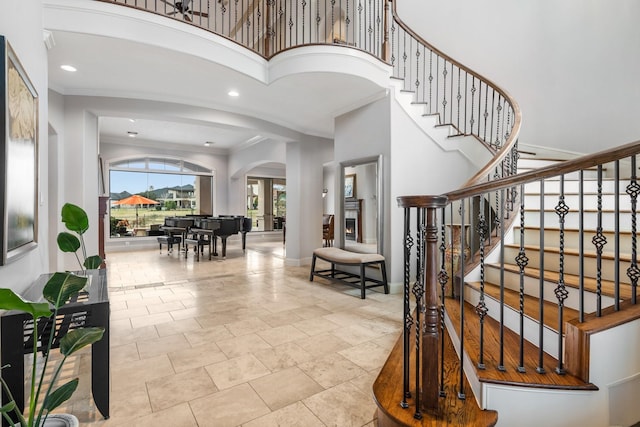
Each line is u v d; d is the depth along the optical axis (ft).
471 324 7.25
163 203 30.50
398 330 9.70
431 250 5.01
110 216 27.86
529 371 5.28
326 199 33.40
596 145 13.58
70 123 13.75
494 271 8.70
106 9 9.67
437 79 17.10
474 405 5.15
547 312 6.40
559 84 14.61
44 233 8.48
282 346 8.57
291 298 13.14
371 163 14.92
